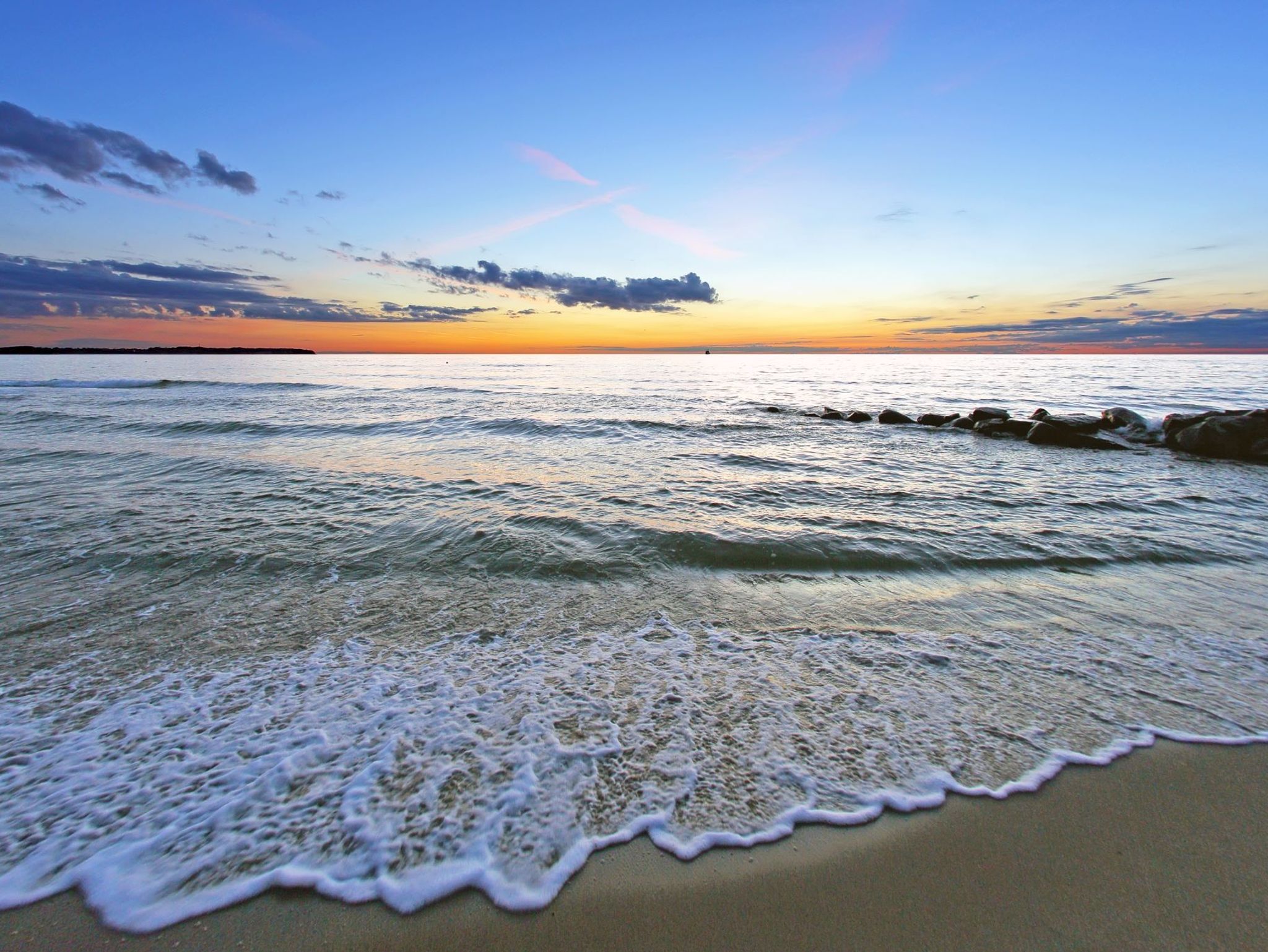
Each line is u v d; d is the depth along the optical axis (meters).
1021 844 2.50
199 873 2.35
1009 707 3.57
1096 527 7.89
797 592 5.56
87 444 14.30
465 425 19.09
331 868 2.37
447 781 2.88
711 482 10.64
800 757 3.08
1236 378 49.41
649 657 4.23
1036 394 34.22
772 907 2.21
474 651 4.31
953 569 6.24
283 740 3.20
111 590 5.38
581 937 2.10
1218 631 4.70
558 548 6.65
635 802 2.75
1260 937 2.07
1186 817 2.66
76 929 2.11
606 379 51.94
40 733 3.25
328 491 9.40
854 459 13.62
